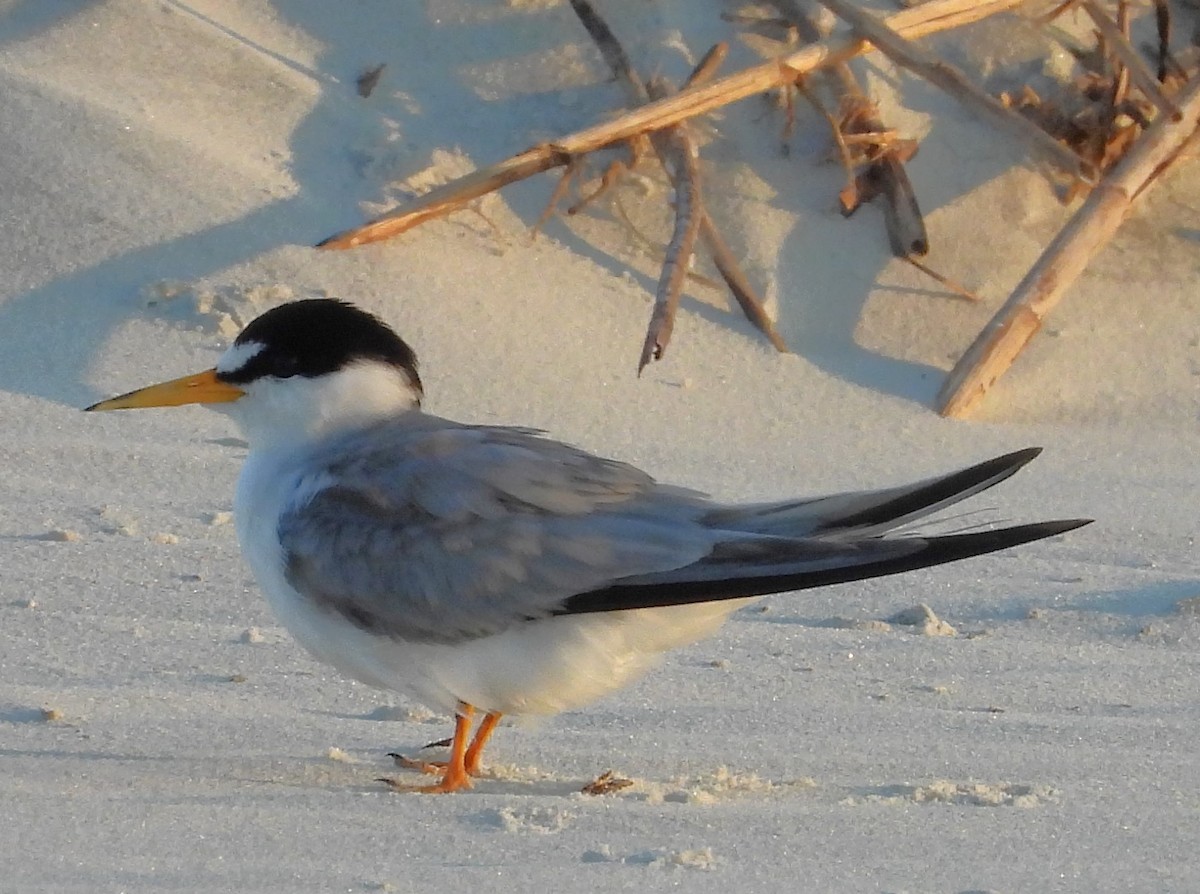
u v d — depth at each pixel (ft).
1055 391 46.34
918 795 24.76
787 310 47.42
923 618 33.63
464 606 24.44
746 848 22.44
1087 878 21.59
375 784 24.94
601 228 48.16
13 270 44.32
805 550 23.35
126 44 49.32
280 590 25.95
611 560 24.12
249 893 20.51
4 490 36.86
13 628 30.45
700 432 43.14
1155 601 34.83
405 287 44.88
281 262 44.75
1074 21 53.36
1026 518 39.37
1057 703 29.66
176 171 46.44
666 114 47.26
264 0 51.47
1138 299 48.93
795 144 50.06
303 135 48.42
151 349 42.55
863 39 48.88
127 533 35.04
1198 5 54.49
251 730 27.07
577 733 27.94
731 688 29.94
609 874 21.38
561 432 42.09
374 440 26.43
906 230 48.42
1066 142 50.96
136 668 29.27
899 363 46.73
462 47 51.08
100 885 20.58
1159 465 43.37
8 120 46.85
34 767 24.75
